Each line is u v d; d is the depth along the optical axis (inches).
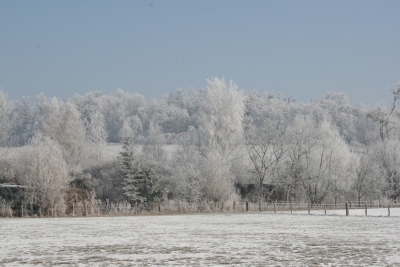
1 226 1280.8
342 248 738.8
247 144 2854.3
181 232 1056.2
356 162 2913.4
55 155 1969.7
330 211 2215.8
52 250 734.5
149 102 6387.8
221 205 2300.7
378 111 3371.1
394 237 916.0
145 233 1033.5
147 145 3496.6
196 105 6624.0
